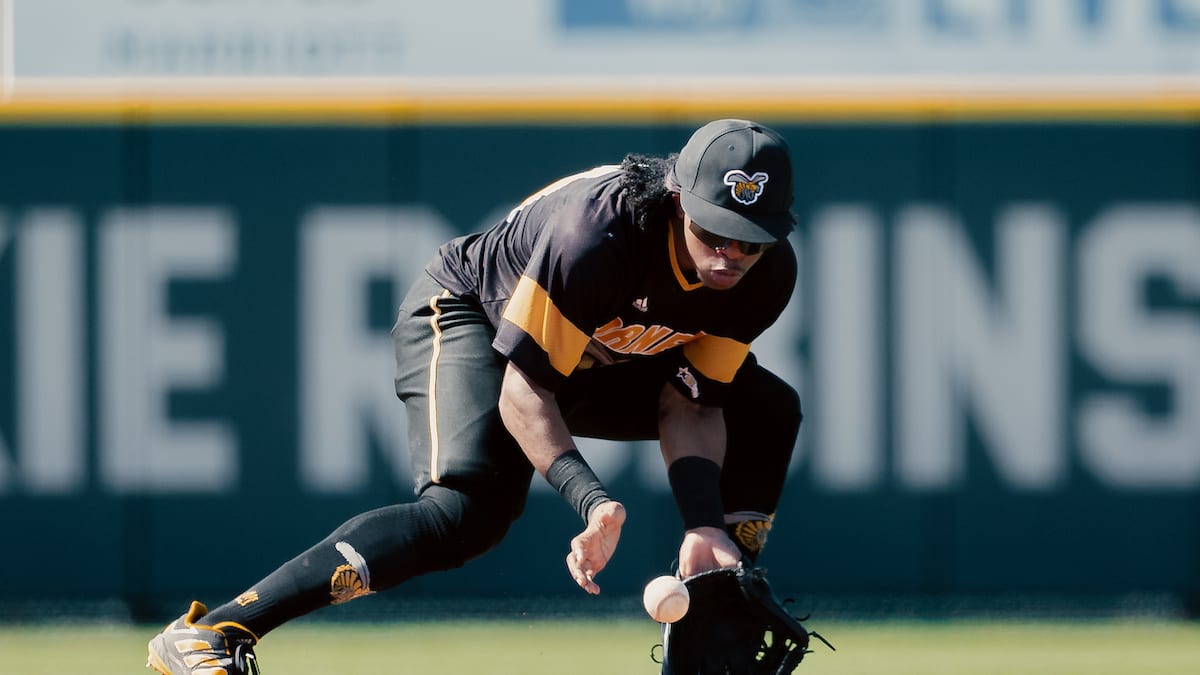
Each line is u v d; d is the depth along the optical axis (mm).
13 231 23375
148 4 23469
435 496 10859
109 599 23266
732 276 10227
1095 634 22625
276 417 23391
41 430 23297
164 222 23469
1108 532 23438
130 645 21391
